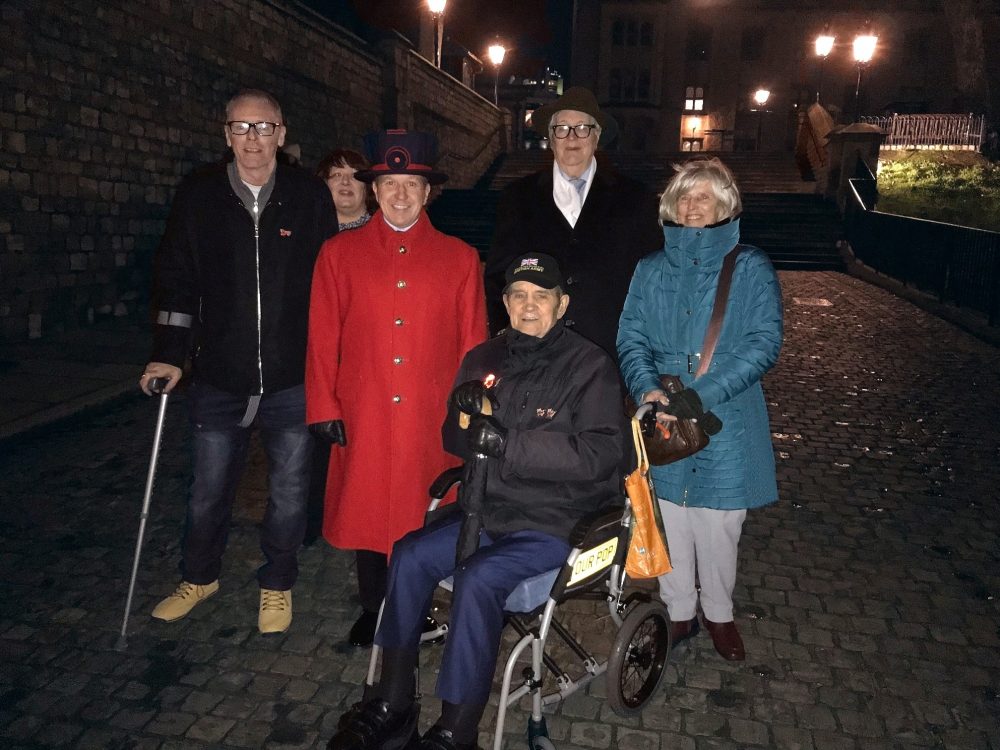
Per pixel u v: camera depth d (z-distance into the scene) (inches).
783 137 1626.5
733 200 106.1
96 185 405.4
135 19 428.8
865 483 200.4
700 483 109.5
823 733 104.4
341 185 149.6
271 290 117.3
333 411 113.1
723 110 1635.1
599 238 125.5
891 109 1502.2
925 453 223.8
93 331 385.4
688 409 98.7
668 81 1647.4
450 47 1217.4
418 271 113.2
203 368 118.9
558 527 96.9
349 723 90.0
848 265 631.8
